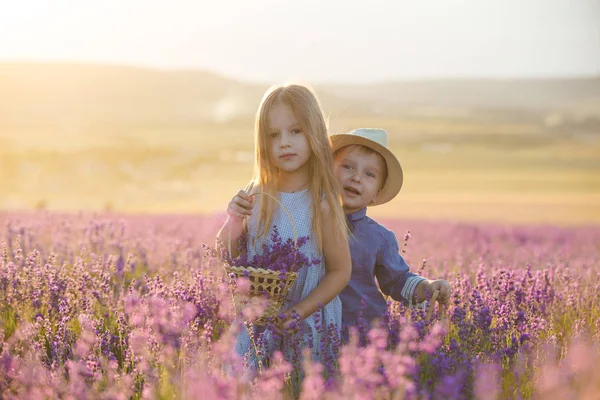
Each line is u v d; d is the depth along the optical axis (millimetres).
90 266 5969
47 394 3043
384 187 4562
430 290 4332
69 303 4469
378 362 2975
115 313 4414
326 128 4098
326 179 4039
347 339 4035
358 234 4414
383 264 4469
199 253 6184
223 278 4195
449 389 2900
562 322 5125
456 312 4105
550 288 5207
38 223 8711
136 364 3482
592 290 5824
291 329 3682
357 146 4438
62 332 3863
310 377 2787
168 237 8875
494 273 5625
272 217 4090
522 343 3871
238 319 3549
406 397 2807
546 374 3057
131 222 11945
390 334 3670
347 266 4020
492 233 14812
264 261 3748
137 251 6996
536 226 18266
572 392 2961
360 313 3904
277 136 4027
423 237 13273
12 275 4691
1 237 7098
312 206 4031
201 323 3988
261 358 3570
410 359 2855
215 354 3234
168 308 3408
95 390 3027
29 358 3330
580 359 3232
